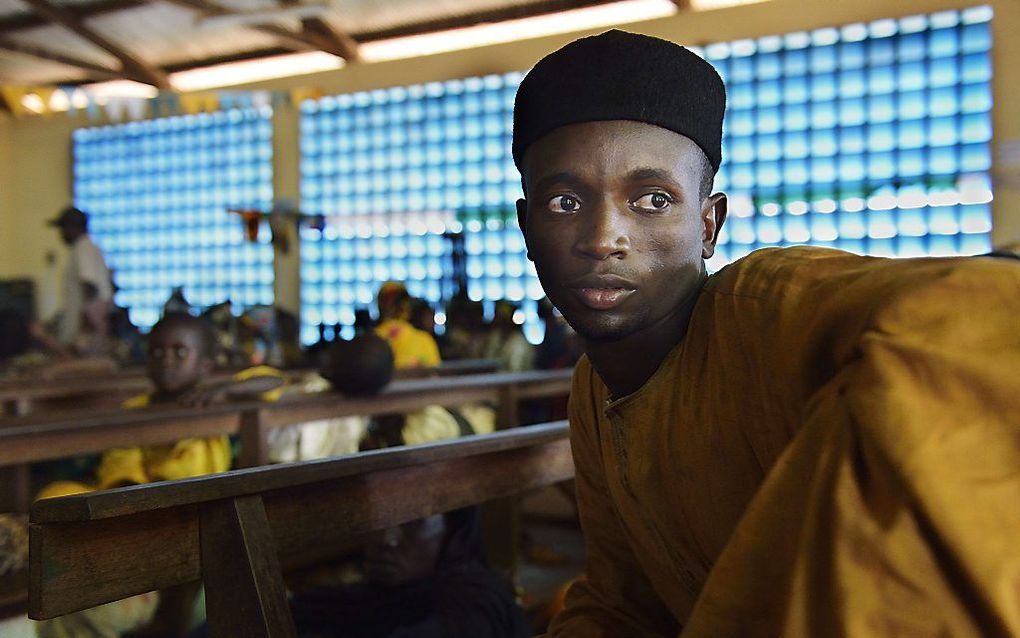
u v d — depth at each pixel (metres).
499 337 5.60
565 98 0.71
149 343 2.72
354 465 1.09
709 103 0.74
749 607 0.51
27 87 8.95
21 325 6.04
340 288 7.90
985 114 5.26
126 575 0.88
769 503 0.52
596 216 0.71
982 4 5.25
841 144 5.65
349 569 2.37
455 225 7.38
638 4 6.62
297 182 8.10
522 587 3.01
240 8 7.63
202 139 8.70
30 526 0.84
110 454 2.49
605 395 0.90
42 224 9.80
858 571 0.45
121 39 8.51
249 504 0.95
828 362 0.58
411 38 7.76
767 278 0.67
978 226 5.23
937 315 0.49
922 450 0.44
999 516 0.43
